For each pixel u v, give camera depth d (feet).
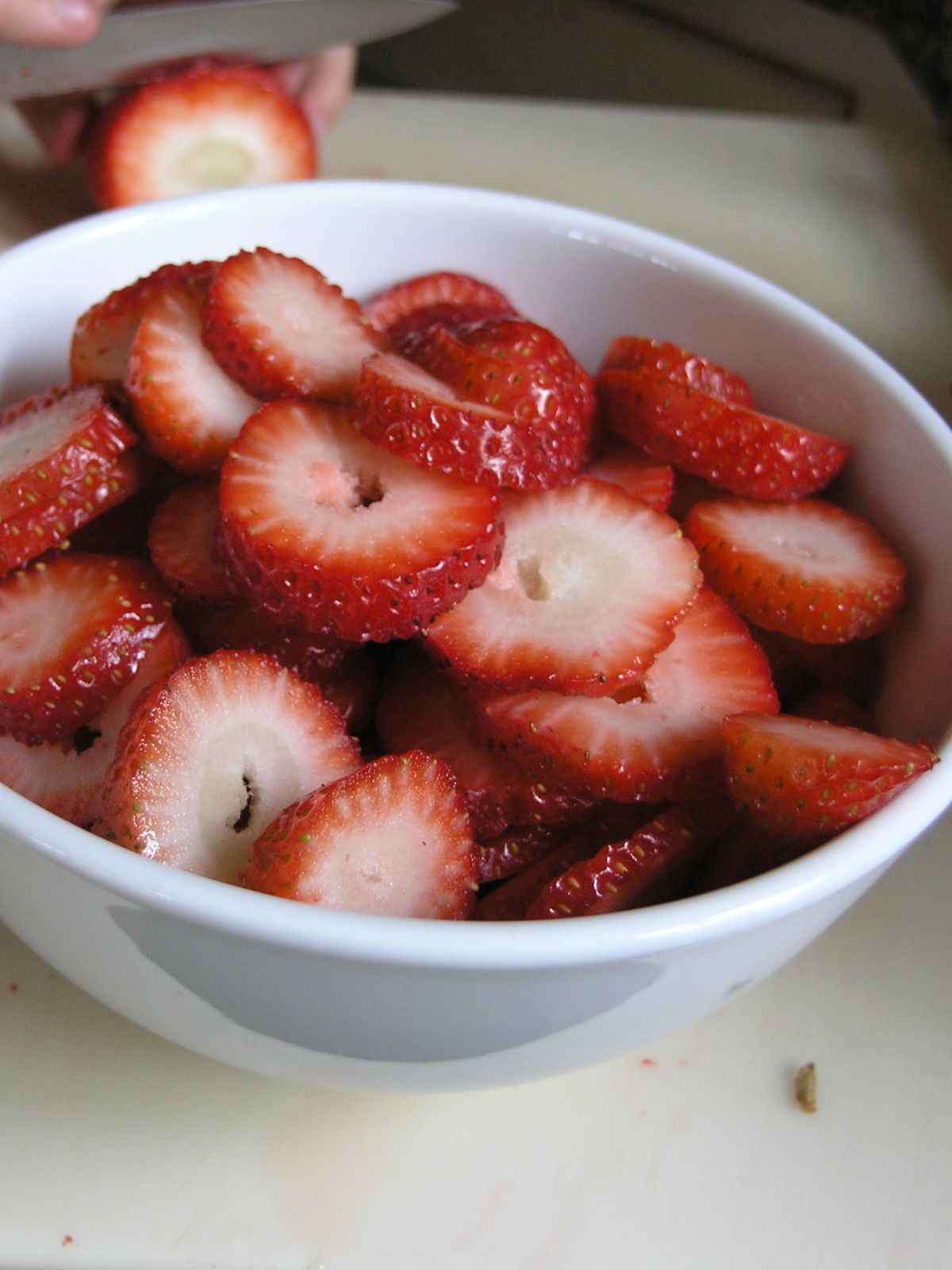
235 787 0.53
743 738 0.53
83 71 0.97
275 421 0.59
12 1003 0.59
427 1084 0.50
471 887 0.53
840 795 0.50
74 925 0.46
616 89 1.90
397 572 0.55
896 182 1.33
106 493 0.61
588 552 0.61
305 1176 0.55
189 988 0.46
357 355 0.65
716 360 0.76
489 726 0.57
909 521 0.65
